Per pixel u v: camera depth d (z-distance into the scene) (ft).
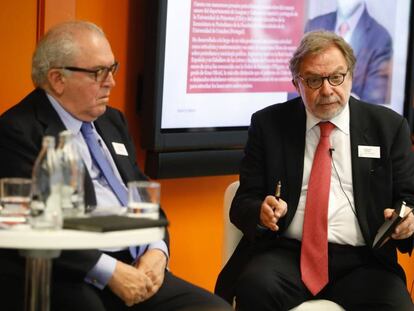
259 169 15.10
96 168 13.32
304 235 14.56
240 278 14.33
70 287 11.98
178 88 16.97
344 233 14.64
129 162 13.92
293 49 18.45
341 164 14.83
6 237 10.29
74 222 10.87
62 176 11.02
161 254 13.16
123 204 13.23
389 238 14.44
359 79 19.44
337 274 14.65
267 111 15.42
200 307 12.87
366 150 14.87
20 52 15.79
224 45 17.48
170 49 16.72
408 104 20.12
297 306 14.20
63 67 12.73
